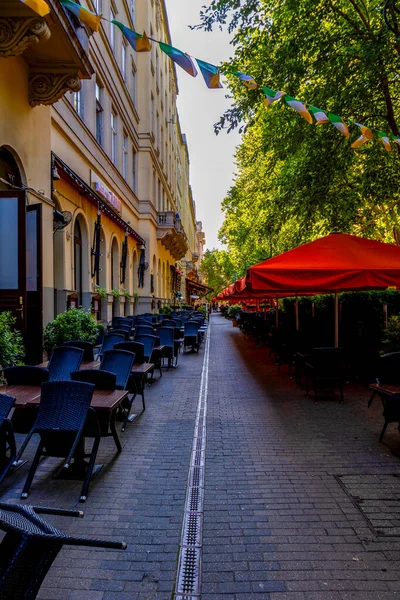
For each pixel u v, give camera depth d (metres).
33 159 9.39
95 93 16.45
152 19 29.91
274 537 3.23
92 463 4.01
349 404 7.33
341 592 2.62
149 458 4.88
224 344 18.80
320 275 6.63
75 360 6.48
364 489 4.04
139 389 6.85
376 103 11.51
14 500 3.79
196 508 3.69
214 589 2.66
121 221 19.14
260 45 11.07
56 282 12.20
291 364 10.35
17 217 8.18
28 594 1.79
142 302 25.77
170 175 43.34
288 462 4.73
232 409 7.12
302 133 11.61
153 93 30.84
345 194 12.92
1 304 8.16
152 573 2.81
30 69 8.95
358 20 11.28
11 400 3.85
